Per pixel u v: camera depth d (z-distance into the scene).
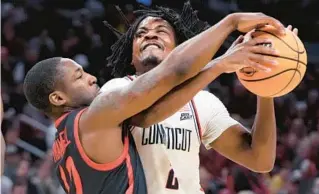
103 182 3.61
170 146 3.83
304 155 11.24
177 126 3.89
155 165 3.76
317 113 13.42
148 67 4.02
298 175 10.58
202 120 4.06
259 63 3.42
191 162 3.90
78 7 15.45
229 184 10.03
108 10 13.91
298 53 3.49
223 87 13.49
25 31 14.45
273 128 4.03
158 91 3.40
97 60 13.30
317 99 13.66
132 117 3.66
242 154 4.14
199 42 3.42
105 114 3.46
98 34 14.27
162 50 4.03
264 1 15.54
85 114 3.62
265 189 10.16
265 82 3.48
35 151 10.75
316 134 11.59
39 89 3.88
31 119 11.35
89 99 3.91
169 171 3.78
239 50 3.46
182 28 4.17
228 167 10.81
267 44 3.45
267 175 10.53
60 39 14.38
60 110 3.91
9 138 10.45
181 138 3.87
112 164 3.58
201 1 14.88
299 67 3.50
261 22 3.44
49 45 13.87
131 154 3.67
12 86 12.76
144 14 4.26
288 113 13.21
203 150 10.93
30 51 13.52
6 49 13.81
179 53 3.41
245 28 3.48
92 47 13.54
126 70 4.36
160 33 4.07
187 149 3.89
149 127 3.82
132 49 4.23
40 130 11.22
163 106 3.55
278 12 15.52
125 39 4.25
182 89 3.51
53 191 8.84
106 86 4.00
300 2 15.63
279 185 10.36
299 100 13.88
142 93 3.39
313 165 10.67
